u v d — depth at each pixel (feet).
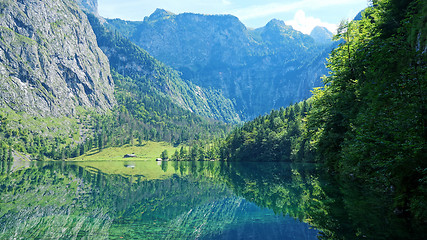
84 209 100.27
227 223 74.84
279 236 57.93
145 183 182.39
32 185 174.19
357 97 121.08
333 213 70.85
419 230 51.31
